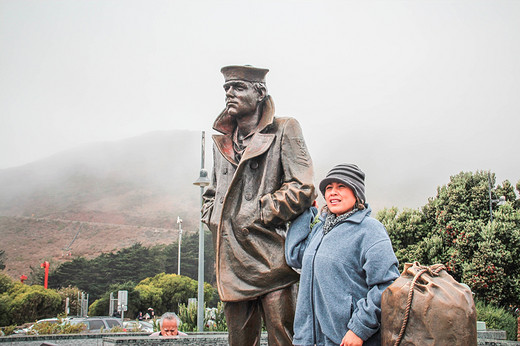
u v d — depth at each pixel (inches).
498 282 820.6
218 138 164.9
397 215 1006.4
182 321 483.5
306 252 126.0
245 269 144.9
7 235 5270.7
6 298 1332.4
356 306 112.2
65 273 2568.9
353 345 105.3
